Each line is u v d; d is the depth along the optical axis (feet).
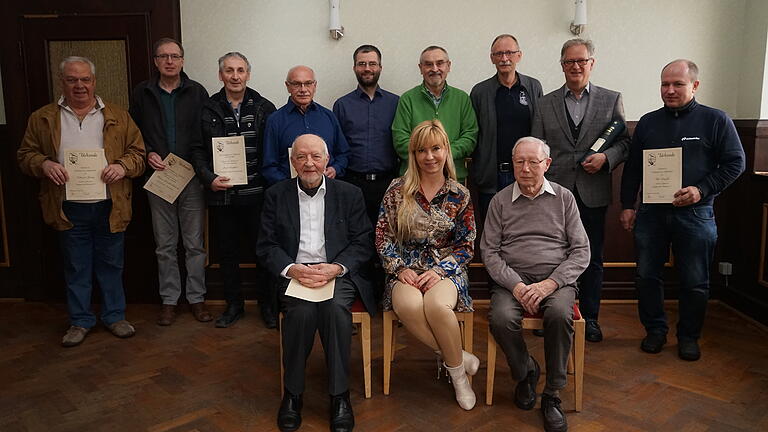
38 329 10.75
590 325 9.87
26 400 7.86
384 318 7.88
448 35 11.64
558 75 11.69
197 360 9.24
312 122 10.21
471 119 10.37
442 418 7.34
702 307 8.98
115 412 7.52
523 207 7.88
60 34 11.50
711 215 8.89
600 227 9.68
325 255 7.86
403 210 7.83
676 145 8.76
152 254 12.13
